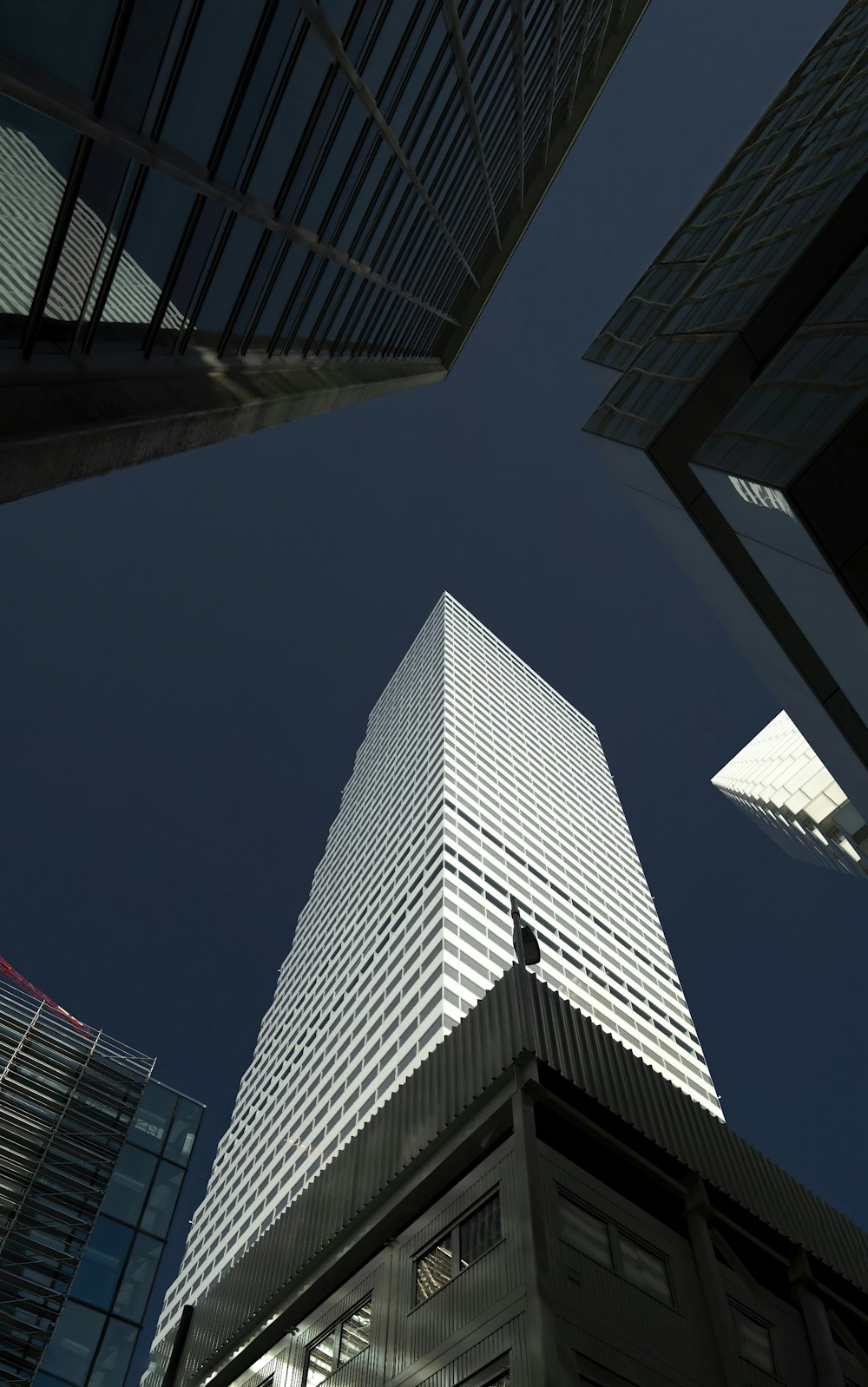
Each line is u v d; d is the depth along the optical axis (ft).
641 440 114.62
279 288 72.23
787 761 359.46
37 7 28.48
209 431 55.83
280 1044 342.44
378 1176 78.43
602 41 174.29
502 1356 56.13
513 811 364.99
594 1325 57.67
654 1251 68.54
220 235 54.39
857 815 331.16
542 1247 59.16
